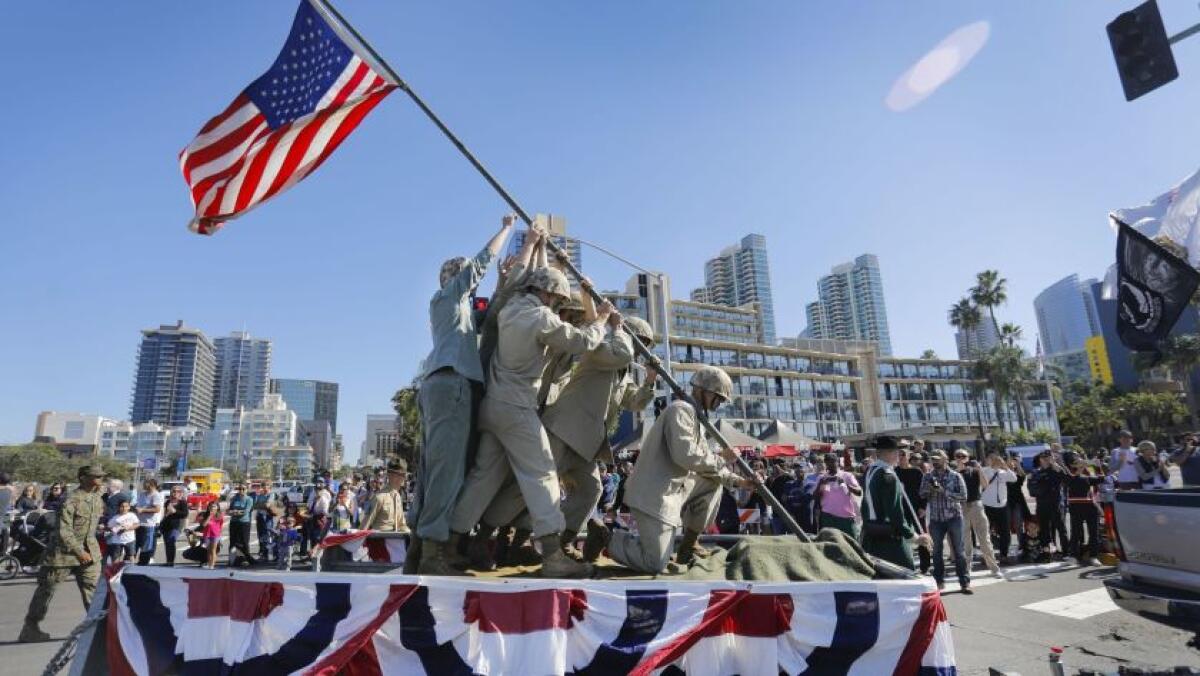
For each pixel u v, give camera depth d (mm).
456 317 3611
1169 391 92562
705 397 4148
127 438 152125
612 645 2461
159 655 2574
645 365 4465
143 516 14148
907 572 3078
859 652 2566
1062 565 11125
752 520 12461
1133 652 6316
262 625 2512
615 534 3793
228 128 4191
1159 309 10023
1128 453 11695
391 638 2441
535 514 3371
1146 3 7773
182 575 2689
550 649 2404
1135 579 5199
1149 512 5098
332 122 4457
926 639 2604
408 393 40281
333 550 5164
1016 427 110750
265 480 19281
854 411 103000
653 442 3809
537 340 3537
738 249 176750
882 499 6906
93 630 2699
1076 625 7328
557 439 3900
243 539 15281
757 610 2586
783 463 17531
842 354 104500
